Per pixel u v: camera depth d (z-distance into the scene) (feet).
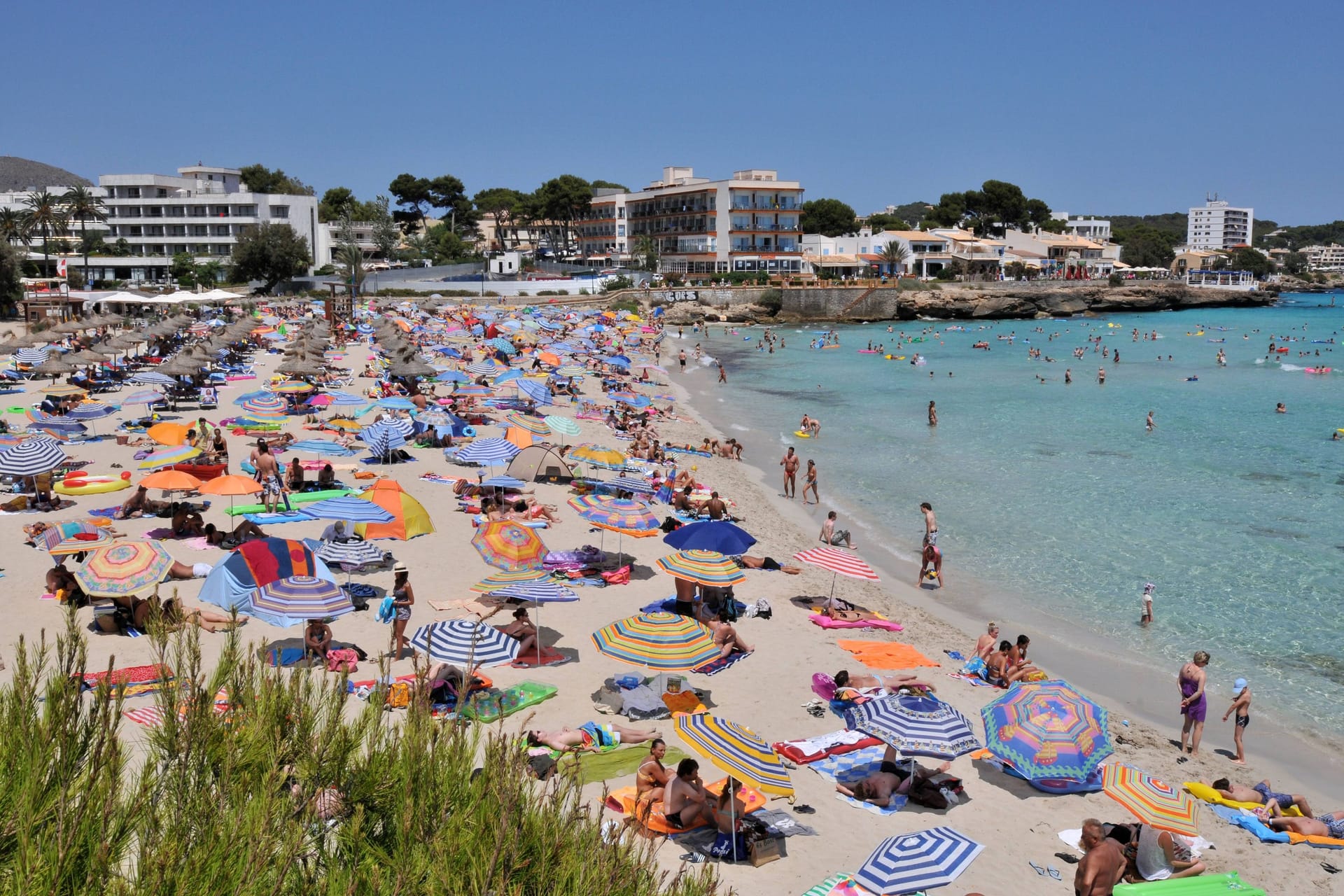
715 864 38.86
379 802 20.71
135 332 194.18
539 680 55.88
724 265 474.90
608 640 53.21
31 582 66.74
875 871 37.06
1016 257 566.36
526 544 66.39
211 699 20.89
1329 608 79.10
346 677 23.02
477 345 248.52
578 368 192.95
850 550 92.48
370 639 59.52
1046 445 148.77
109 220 453.99
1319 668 68.18
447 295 412.77
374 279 424.87
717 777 45.29
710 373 251.39
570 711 51.55
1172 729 59.00
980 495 117.08
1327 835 46.11
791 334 381.60
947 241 546.26
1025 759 46.42
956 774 49.29
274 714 21.09
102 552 58.65
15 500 85.05
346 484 100.83
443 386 181.88
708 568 65.41
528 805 21.68
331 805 20.29
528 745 45.47
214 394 147.43
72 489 90.43
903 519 106.11
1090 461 136.98
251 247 392.88
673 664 51.44
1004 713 48.42
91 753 17.74
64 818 16.10
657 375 242.37
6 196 477.77
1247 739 57.93
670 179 555.28
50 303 267.18
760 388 223.10
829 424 171.01
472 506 93.20
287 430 126.21
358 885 18.26
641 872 21.40
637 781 41.91
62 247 398.42
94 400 142.72
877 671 61.72
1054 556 92.99
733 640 61.87
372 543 79.20
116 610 57.88
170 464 92.02
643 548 84.74
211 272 414.41
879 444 150.71
